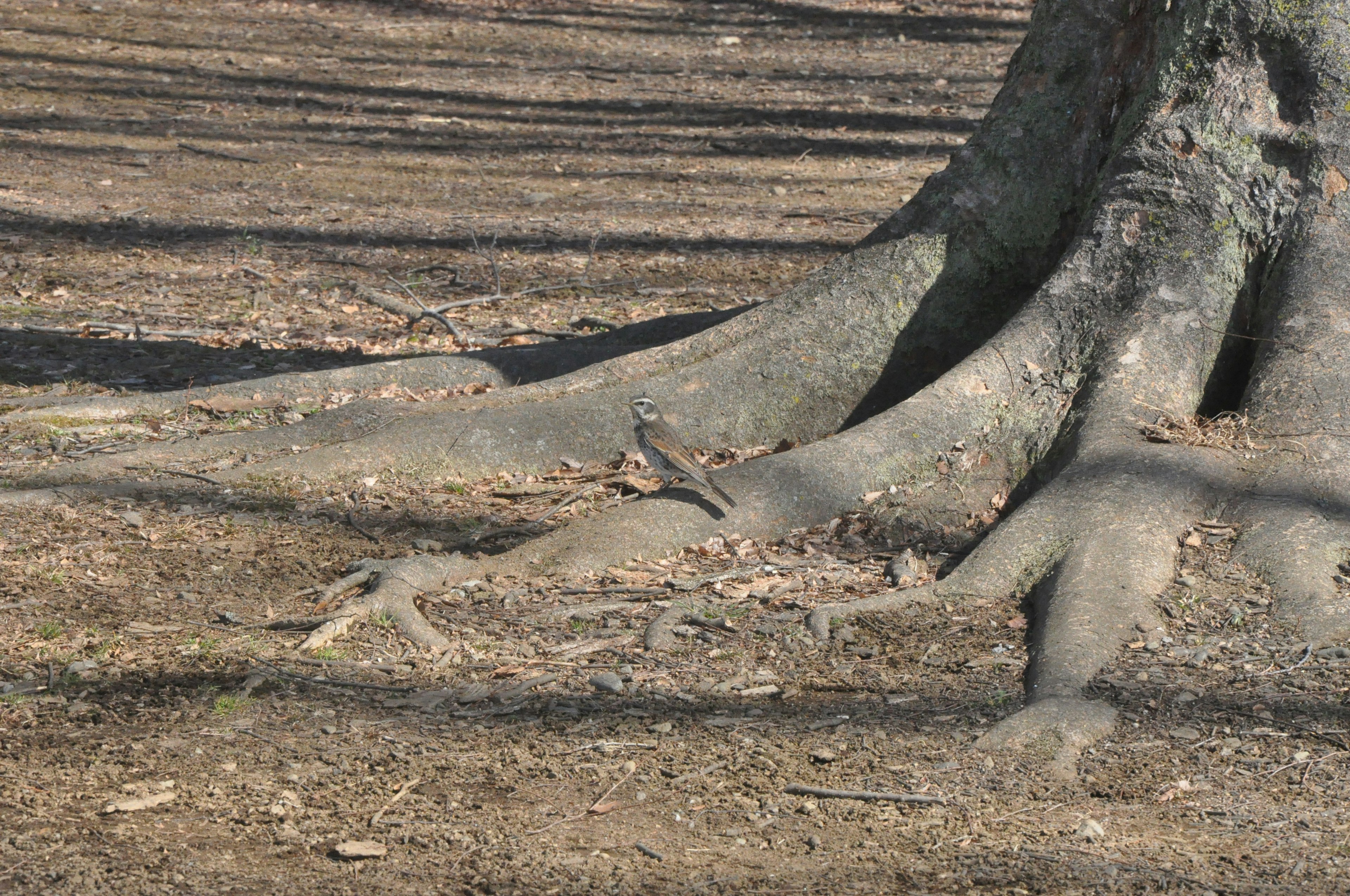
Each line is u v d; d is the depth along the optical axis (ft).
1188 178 30.83
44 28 88.53
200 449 33.12
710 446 33.17
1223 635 22.72
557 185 69.92
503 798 18.61
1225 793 18.28
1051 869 16.47
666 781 19.10
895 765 19.36
